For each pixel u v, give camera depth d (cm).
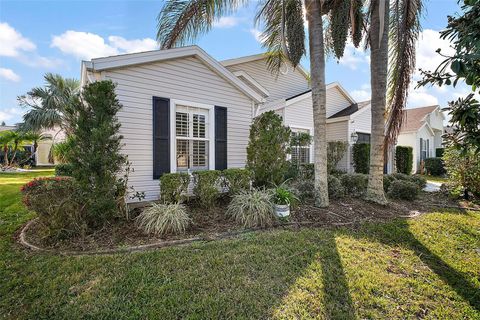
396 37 660
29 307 245
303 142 971
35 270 308
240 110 765
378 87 631
